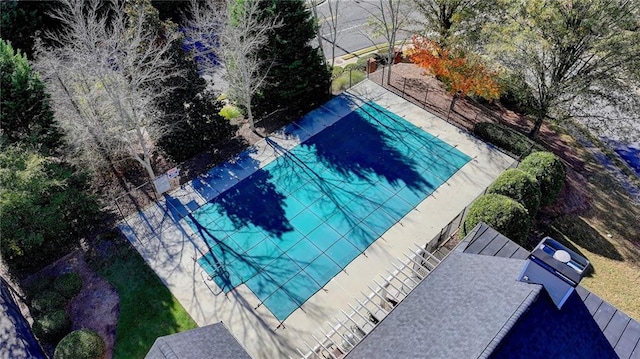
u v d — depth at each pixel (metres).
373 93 32.41
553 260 12.84
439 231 23.98
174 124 25.30
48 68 24.56
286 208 25.14
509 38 26.47
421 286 15.80
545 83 27.83
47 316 19.95
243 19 25.58
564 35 24.97
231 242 23.56
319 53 32.00
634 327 13.98
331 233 23.95
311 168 27.28
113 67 26.44
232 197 25.70
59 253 23.08
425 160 27.73
